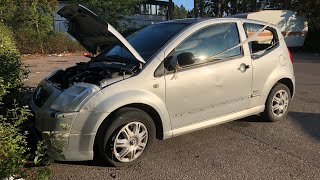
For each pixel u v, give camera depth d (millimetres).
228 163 4535
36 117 4391
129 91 4312
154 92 4508
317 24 24516
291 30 23281
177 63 4715
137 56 4512
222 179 4098
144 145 4535
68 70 5242
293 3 26188
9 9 21844
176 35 4910
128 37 5562
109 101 4145
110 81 4301
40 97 4742
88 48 5719
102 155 4293
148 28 5617
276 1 29984
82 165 4430
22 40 23078
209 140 5344
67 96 4188
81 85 4270
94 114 4094
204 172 4273
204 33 5113
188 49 4895
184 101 4793
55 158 4070
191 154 4816
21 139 3949
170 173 4250
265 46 5965
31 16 23391
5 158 3355
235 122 6203
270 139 5402
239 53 5434
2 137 3574
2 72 5191
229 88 5262
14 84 5105
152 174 4223
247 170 4328
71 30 5324
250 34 5684
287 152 4895
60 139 4027
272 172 4273
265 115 6078
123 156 4363
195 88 4859
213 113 5172
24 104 4984
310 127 5988
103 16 30438
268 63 5805
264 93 5820
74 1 30391
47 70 14086
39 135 4383
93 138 4125
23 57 21281
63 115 4035
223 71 5152
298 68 14180
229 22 5457
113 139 4238
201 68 4934
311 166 4449
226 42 5320
